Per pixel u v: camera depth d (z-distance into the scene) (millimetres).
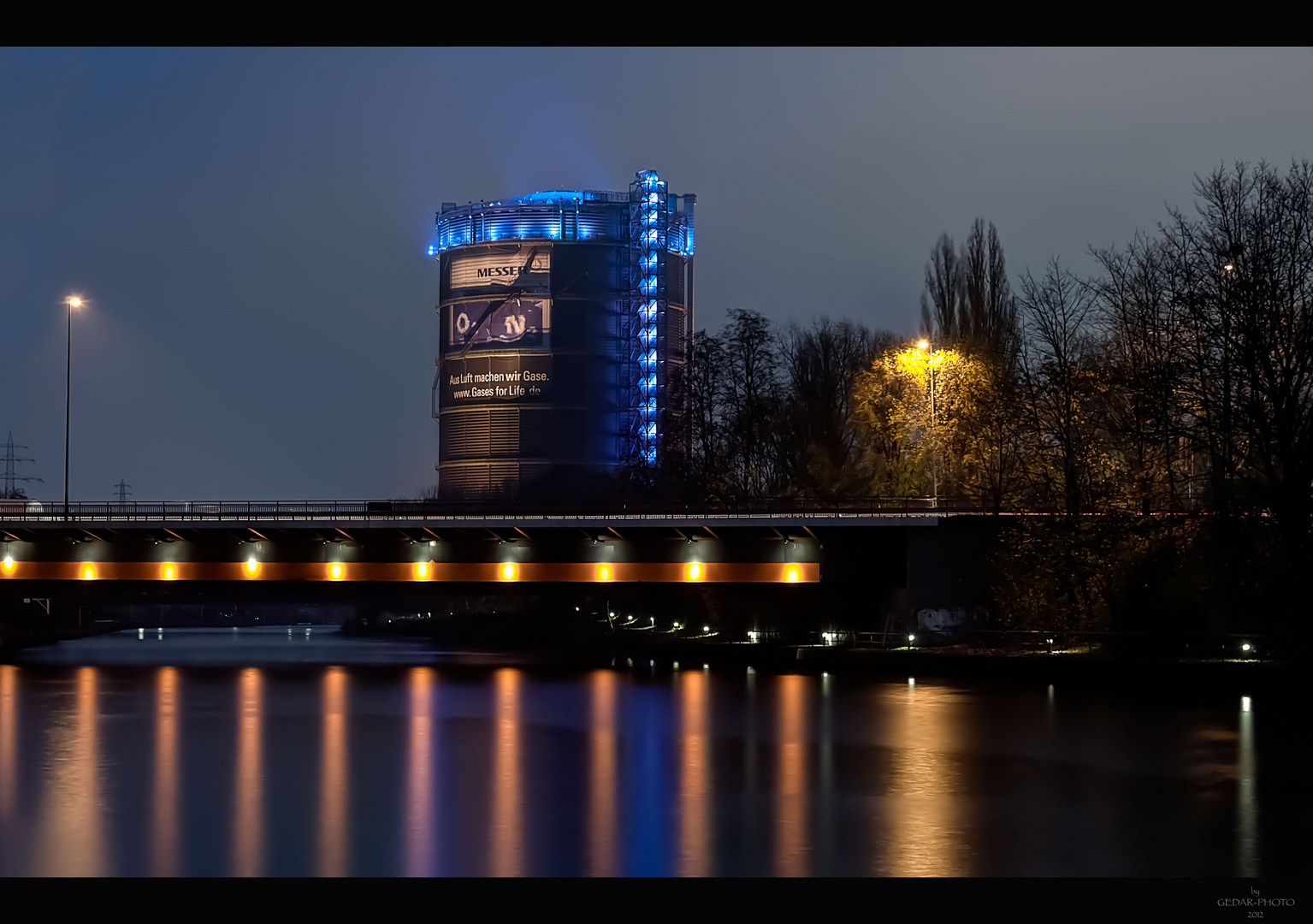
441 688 84562
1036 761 51375
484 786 47375
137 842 38844
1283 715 62594
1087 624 80750
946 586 87500
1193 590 75312
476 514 92500
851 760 52250
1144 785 46750
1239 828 40250
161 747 57000
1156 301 81812
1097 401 86625
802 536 90125
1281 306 72562
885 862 36438
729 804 43969
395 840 38969
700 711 68438
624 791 46500
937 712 65875
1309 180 74688
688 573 91750
